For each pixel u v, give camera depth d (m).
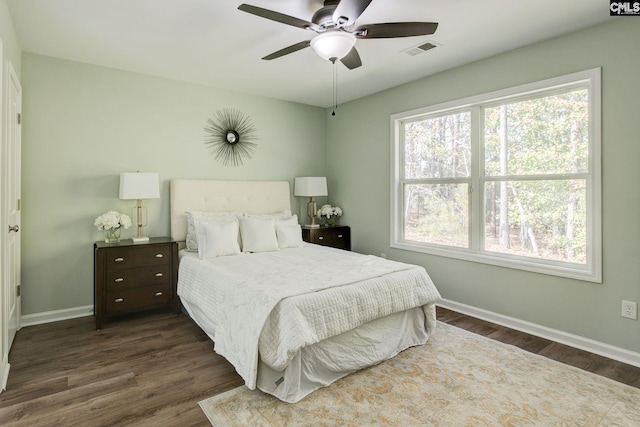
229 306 2.40
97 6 2.33
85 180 3.39
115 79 3.51
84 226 3.40
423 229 3.98
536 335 2.96
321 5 2.31
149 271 3.31
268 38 2.82
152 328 3.11
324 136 5.18
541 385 2.18
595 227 2.63
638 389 2.13
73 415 1.87
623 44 2.47
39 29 2.66
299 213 4.93
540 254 3.03
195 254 3.50
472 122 3.45
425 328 2.85
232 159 4.29
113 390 2.11
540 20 2.53
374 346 2.45
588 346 2.67
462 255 3.51
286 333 1.97
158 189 3.44
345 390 2.12
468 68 3.39
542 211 3.01
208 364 2.45
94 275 3.31
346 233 4.75
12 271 2.65
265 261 3.15
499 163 3.29
